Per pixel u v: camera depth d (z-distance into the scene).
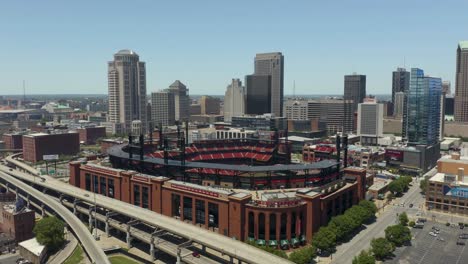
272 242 171.12
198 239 153.75
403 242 185.00
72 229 185.38
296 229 175.88
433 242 186.50
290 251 170.38
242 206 172.38
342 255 169.00
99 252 157.12
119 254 174.25
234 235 174.62
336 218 185.38
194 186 193.75
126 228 181.38
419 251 175.50
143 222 177.25
